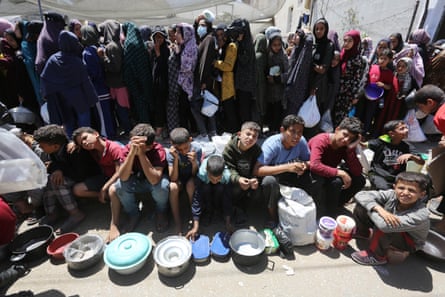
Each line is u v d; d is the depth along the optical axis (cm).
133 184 198
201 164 210
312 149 212
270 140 218
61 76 244
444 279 167
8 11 724
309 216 183
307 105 300
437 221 220
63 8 737
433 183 205
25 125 304
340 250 189
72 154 204
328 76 307
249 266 175
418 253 182
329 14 723
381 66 310
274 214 211
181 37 274
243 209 233
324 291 158
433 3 410
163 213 211
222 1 783
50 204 208
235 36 279
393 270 173
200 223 216
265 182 192
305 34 290
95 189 215
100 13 791
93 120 298
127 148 201
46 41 257
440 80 320
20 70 294
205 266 176
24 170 139
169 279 165
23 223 214
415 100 213
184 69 277
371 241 181
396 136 223
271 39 290
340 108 327
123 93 296
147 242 179
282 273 171
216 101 294
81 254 176
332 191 205
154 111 322
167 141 313
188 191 209
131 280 164
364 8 571
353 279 167
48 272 168
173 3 751
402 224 159
